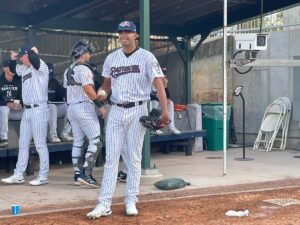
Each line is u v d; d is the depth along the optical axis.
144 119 6.14
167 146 12.34
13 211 6.52
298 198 7.46
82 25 12.32
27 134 8.31
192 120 12.47
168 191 7.72
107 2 11.40
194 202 7.17
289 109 12.83
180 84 14.30
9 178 8.33
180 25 13.88
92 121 7.99
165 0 11.87
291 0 11.92
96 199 7.26
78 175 8.12
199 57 14.49
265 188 8.33
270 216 6.40
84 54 7.91
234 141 13.72
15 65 9.10
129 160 6.41
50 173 9.57
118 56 6.30
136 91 6.22
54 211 6.66
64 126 10.06
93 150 8.06
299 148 12.70
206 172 9.52
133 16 12.86
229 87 13.84
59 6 11.11
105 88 6.55
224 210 6.70
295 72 12.65
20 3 11.16
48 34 12.07
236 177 8.97
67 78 7.99
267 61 9.93
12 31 11.70
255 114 13.45
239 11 12.94
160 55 13.92
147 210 6.67
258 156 11.72
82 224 6.00
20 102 9.17
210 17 13.42
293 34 12.68
